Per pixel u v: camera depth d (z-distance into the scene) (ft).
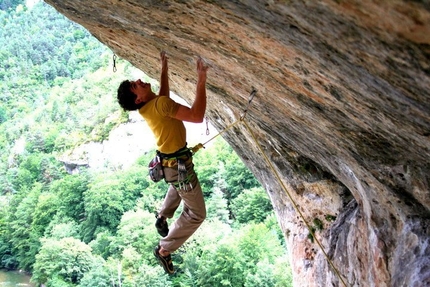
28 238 186.29
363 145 13.01
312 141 16.55
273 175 25.50
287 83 12.48
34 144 264.31
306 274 23.89
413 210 13.91
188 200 16.17
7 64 409.49
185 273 124.77
